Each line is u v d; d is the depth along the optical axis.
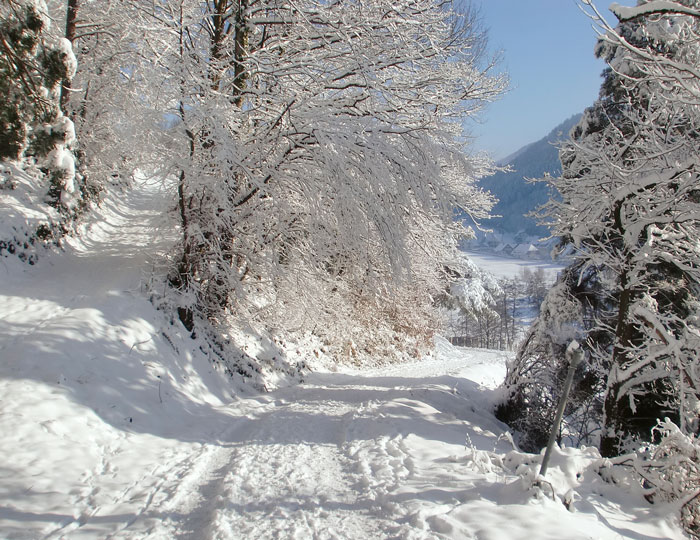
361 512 4.20
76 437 5.48
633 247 8.46
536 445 10.45
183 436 6.57
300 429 7.02
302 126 9.81
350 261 11.03
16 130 7.75
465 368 18.81
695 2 8.50
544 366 11.20
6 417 5.21
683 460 4.94
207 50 10.23
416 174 10.05
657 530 4.42
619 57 12.00
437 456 5.73
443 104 11.62
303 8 10.65
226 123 9.49
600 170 9.21
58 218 11.00
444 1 11.42
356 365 17.30
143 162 9.32
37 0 8.15
